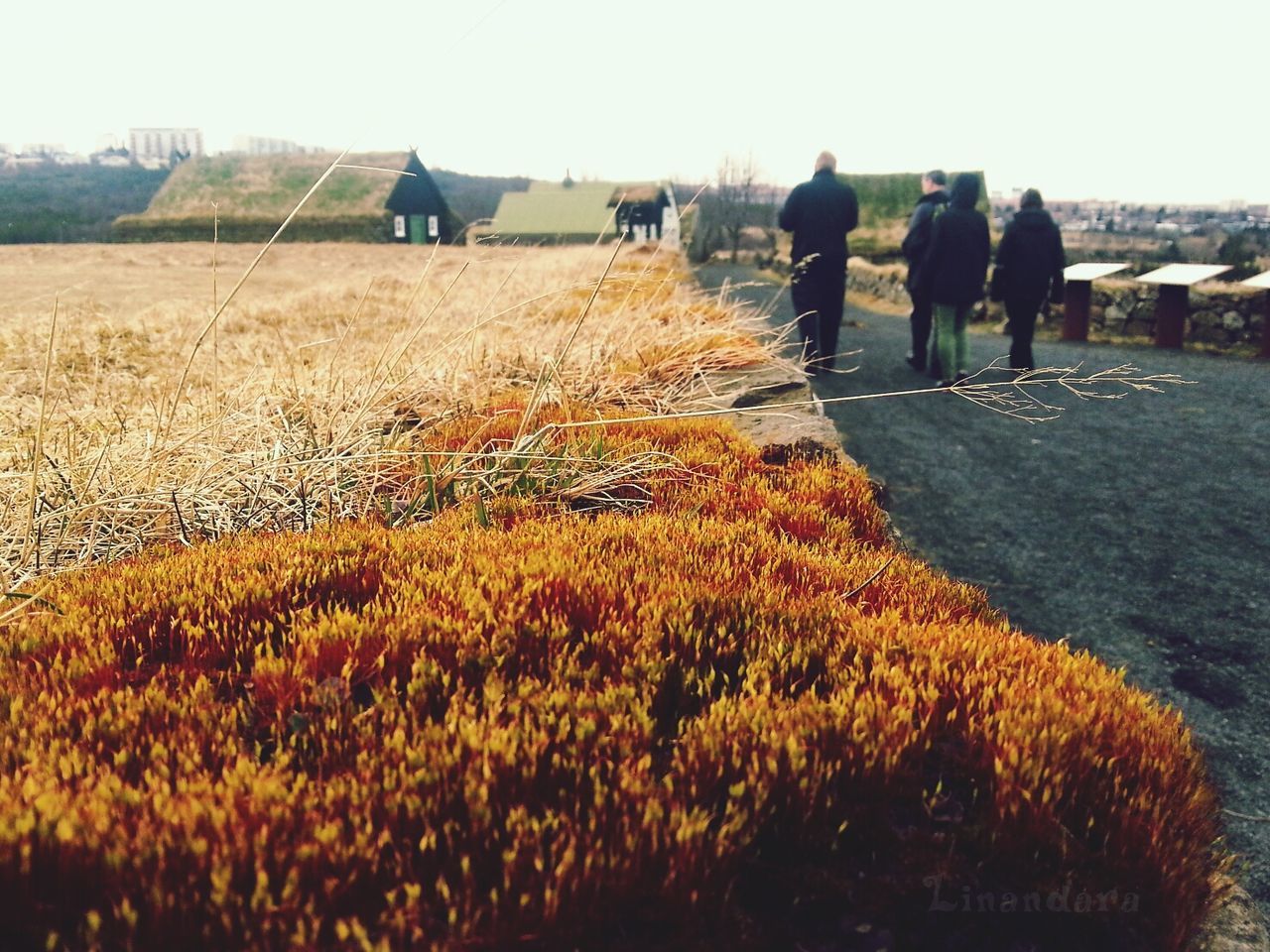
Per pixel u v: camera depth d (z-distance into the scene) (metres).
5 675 2.08
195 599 2.44
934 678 2.13
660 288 6.64
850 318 18.80
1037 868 1.70
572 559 2.66
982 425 8.04
